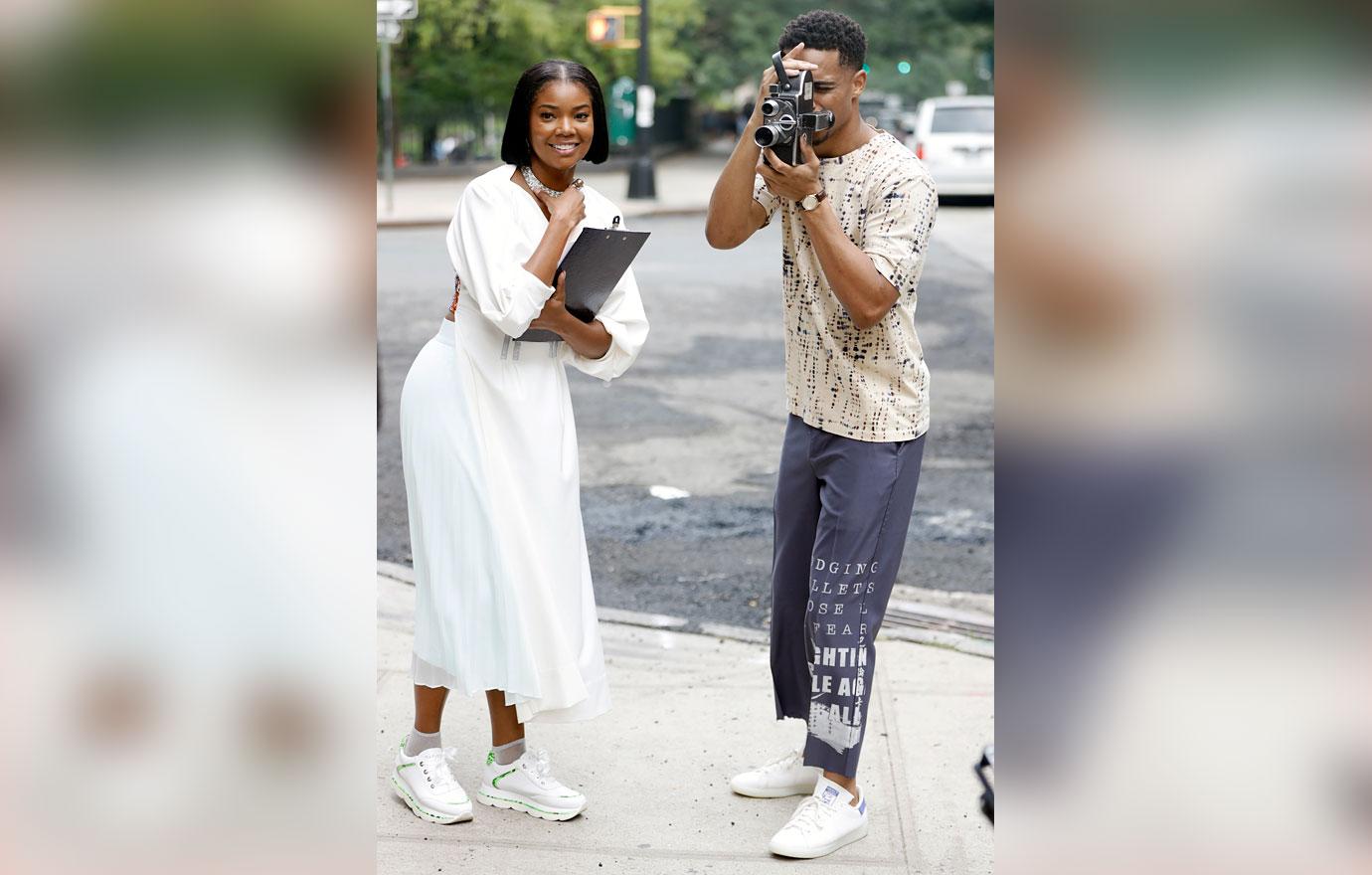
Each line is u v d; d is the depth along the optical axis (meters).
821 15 2.67
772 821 3.00
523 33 29.84
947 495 5.92
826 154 2.76
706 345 9.44
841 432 2.81
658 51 31.55
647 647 4.14
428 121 30.30
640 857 2.82
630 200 22.38
